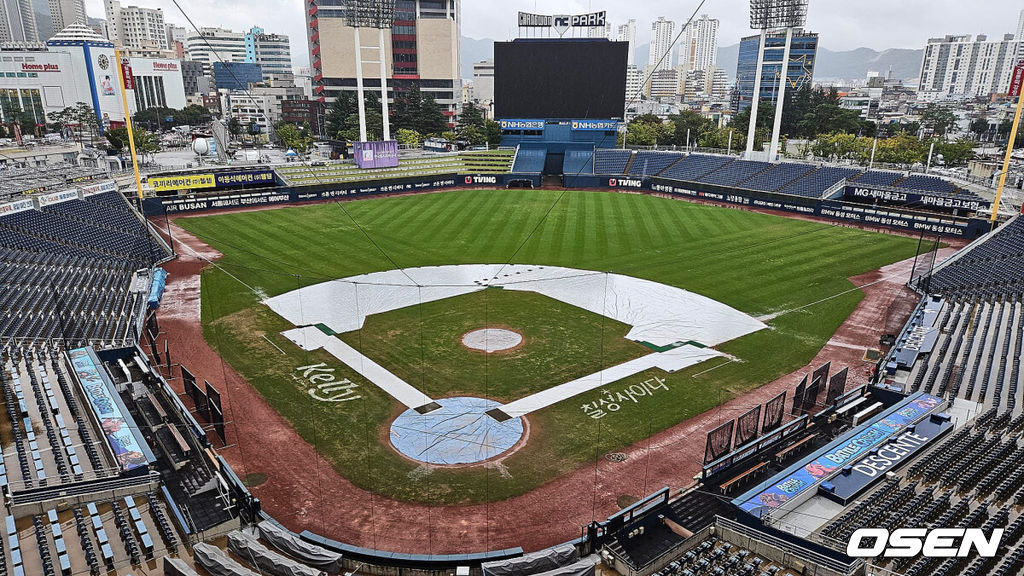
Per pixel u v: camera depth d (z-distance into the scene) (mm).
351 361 35062
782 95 85250
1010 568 18078
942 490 22656
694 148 111250
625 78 96438
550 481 24516
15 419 26844
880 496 22312
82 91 173125
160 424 27812
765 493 22172
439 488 24031
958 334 37938
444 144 106875
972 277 48875
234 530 20969
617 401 30797
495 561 19656
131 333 38156
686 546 20500
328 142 143500
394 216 73812
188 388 30812
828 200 75625
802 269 53031
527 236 64125
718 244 61188
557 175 102938
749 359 35719
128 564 19375
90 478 22875
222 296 45938
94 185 68375
